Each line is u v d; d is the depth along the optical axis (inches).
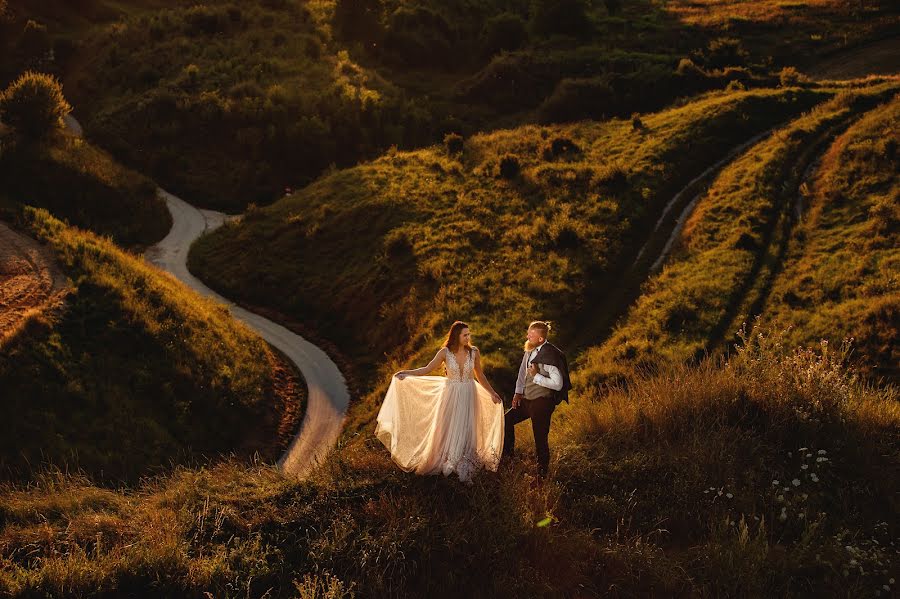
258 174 2255.2
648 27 3277.6
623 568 226.8
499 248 1263.5
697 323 879.7
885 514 267.1
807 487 278.8
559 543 233.3
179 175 2256.4
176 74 2696.9
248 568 222.2
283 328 1336.1
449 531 234.1
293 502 261.9
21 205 1272.1
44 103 1889.8
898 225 992.9
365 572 219.5
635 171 1435.8
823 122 1517.0
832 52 2640.3
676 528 257.9
